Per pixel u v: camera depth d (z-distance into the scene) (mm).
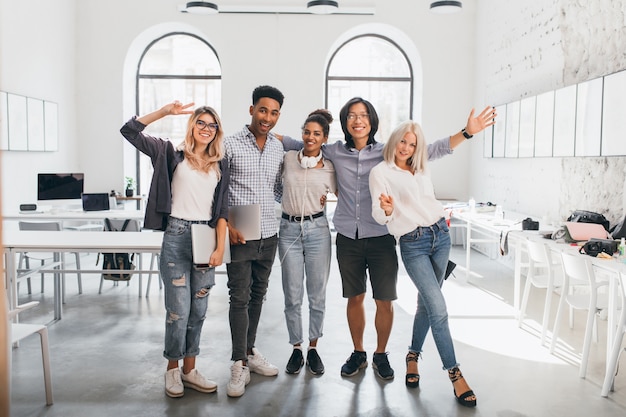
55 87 8625
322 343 4191
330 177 3420
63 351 3965
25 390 3236
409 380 3340
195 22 9445
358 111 3299
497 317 4984
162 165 3014
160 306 5332
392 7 9469
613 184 5160
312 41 9500
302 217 3377
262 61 9500
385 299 3367
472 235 9141
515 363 3791
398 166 3211
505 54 8016
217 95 10109
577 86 5574
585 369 3533
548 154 6262
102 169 9508
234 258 3248
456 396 3135
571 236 4320
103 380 3416
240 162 3232
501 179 8070
